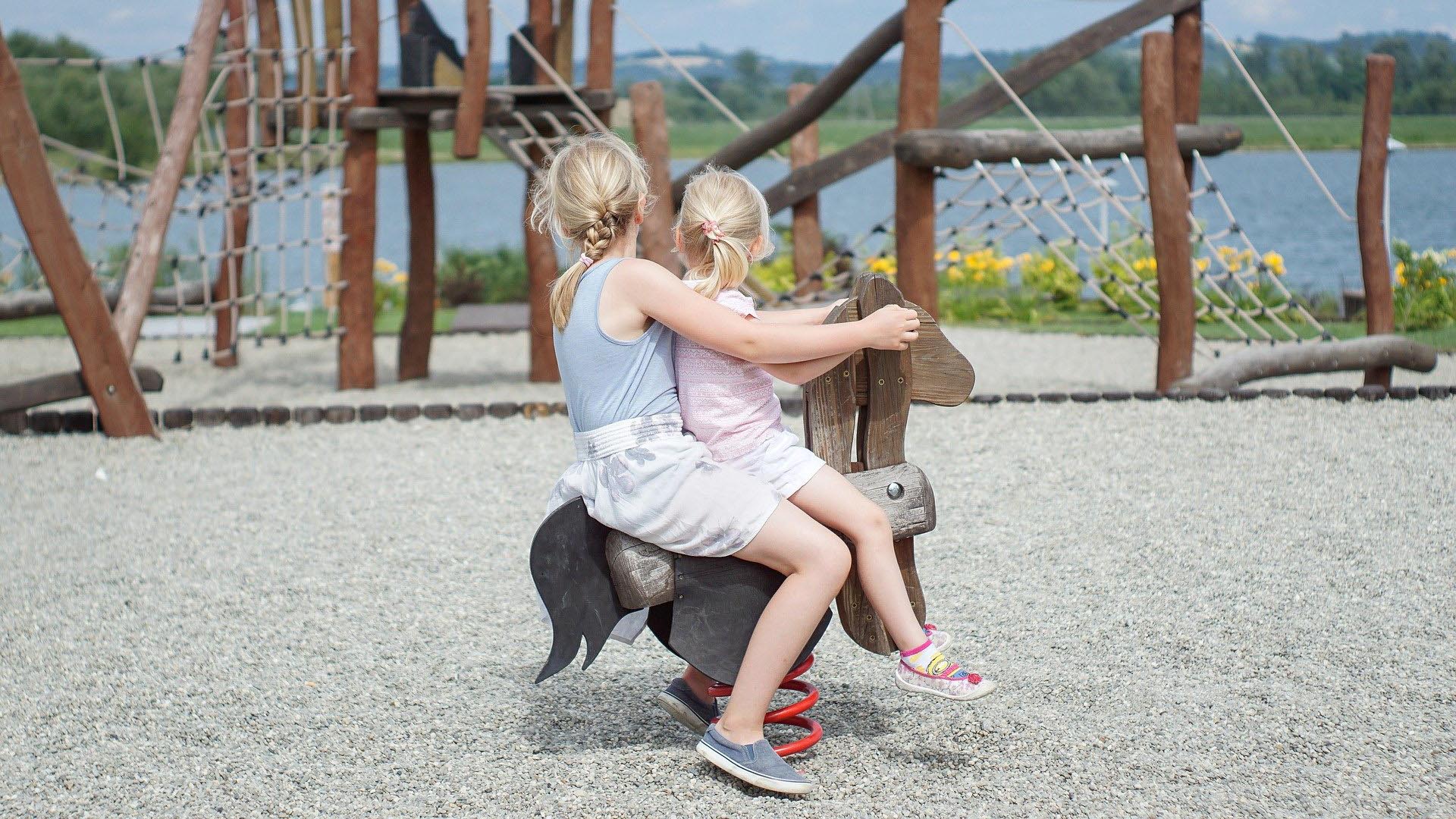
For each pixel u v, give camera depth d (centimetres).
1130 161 769
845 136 7412
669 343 274
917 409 713
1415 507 492
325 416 719
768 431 276
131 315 699
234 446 664
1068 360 955
